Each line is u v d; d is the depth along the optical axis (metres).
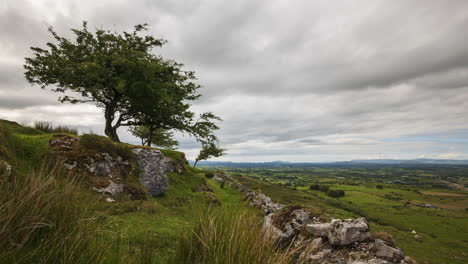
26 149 9.38
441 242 42.88
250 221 3.15
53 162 7.60
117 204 9.27
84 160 11.14
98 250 2.49
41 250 2.30
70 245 2.37
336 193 104.62
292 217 7.09
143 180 13.78
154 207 10.51
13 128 11.98
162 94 20.41
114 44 22.14
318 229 6.10
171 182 16.88
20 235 2.34
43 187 2.74
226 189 23.92
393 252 4.96
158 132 38.06
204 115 26.03
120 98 22.52
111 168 12.38
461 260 24.83
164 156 18.83
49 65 18.50
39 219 2.51
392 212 80.81
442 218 75.62
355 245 5.40
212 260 2.69
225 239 2.89
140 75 19.69
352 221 6.00
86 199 3.17
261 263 2.63
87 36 21.03
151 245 3.30
